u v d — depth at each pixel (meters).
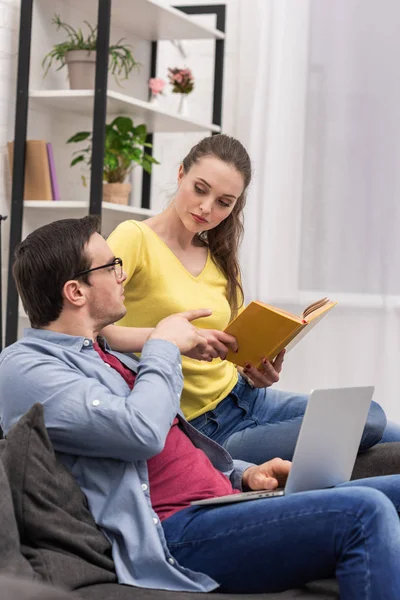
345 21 7.16
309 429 2.81
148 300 3.93
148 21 7.34
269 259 7.34
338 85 7.18
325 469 3.00
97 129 6.48
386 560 2.52
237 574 2.77
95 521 2.78
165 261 3.96
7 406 2.85
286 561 2.71
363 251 7.11
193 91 8.34
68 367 2.88
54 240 2.99
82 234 3.02
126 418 2.73
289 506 2.71
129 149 7.09
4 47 6.77
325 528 2.63
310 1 7.24
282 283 7.31
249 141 7.46
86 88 6.75
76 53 6.73
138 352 3.71
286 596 2.73
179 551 2.84
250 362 3.67
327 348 7.20
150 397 2.85
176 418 3.18
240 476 3.23
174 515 2.90
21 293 3.04
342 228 7.18
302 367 7.25
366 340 7.11
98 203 6.48
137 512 2.77
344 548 2.61
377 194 7.09
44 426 2.65
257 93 7.40
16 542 2.45
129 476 2.81
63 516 2.64
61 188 7.16
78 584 2.56
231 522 2.77
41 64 6.89
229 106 8.07
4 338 6.80
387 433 4.36
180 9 7.89
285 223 7.31
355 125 7.14
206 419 4.03
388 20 7.05
